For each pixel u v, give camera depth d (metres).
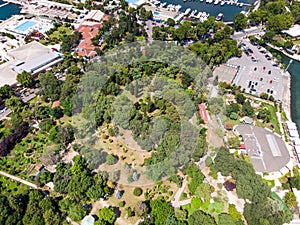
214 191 103.75
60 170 104.81
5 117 135.00
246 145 121.88
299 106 149.88
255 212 92.31
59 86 140.88
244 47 192.62
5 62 167.75
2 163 113.19
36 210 92.31
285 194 104.44
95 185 97.62
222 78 162.50
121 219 95.25
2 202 91.25
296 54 190.50
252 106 144.62
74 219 93.38
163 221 90.31
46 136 125.00
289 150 122.88
